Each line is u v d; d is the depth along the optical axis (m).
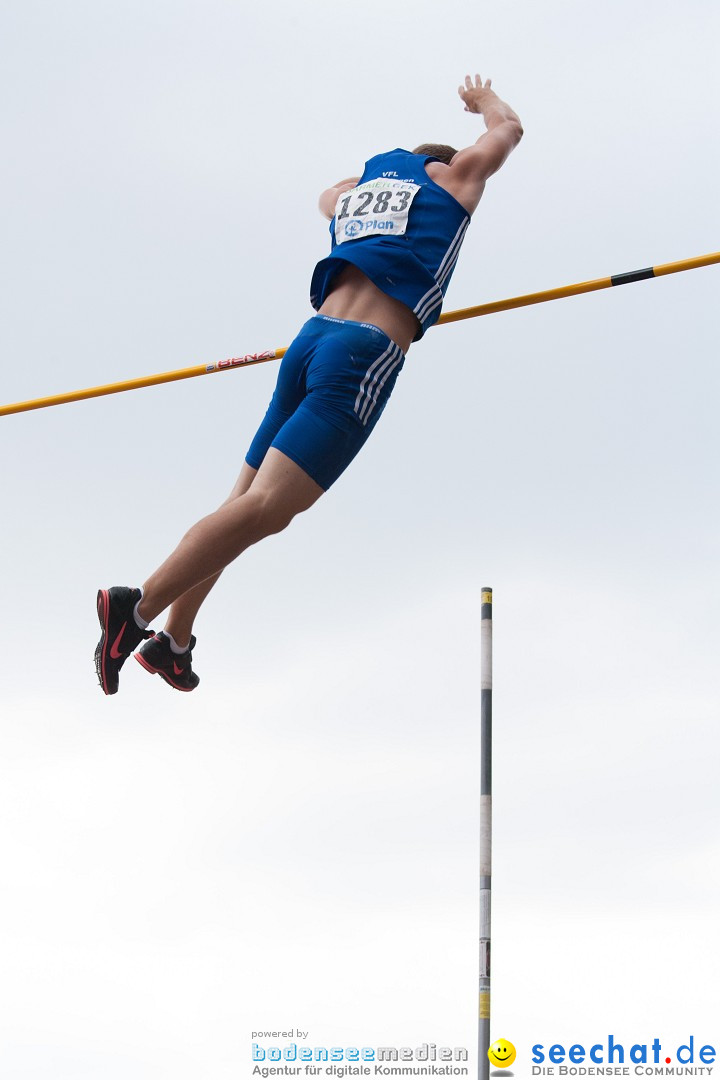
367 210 6.61
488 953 10.30
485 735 10.67
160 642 6.80
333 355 6.16
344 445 6.12
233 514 5.85
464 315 8.30
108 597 5.65
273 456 6.01
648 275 7.91
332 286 6.57
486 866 10.42
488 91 7.41
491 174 6.90
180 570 5.76
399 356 6.35
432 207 6.58
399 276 6.37
